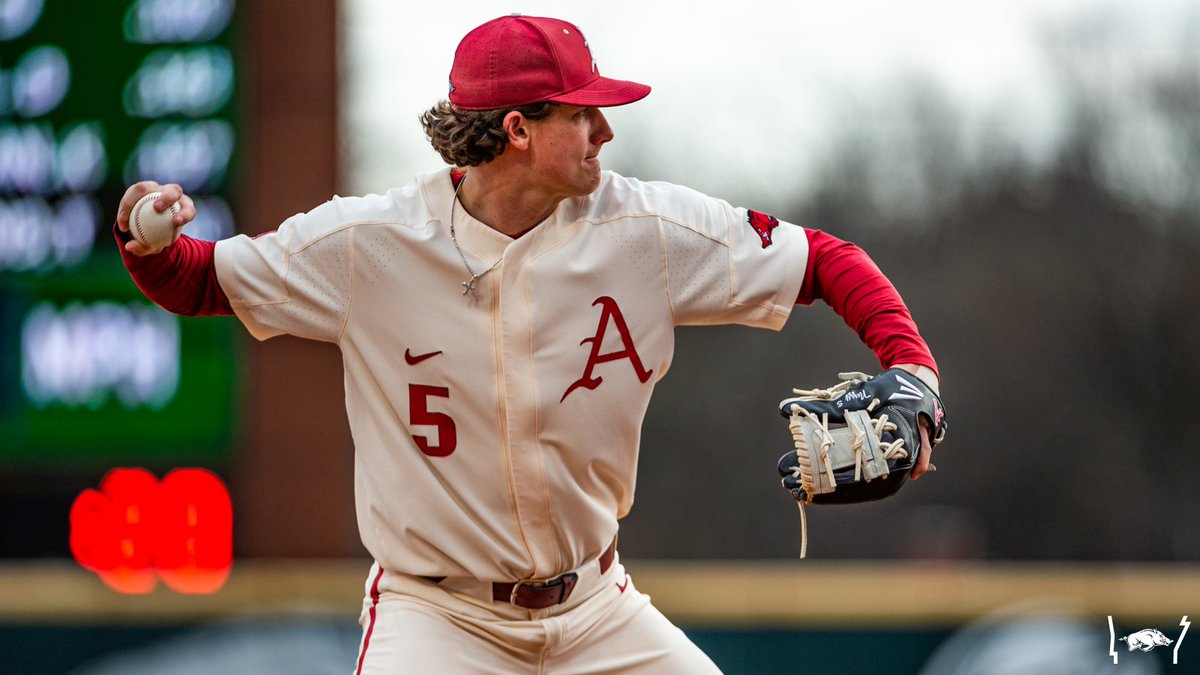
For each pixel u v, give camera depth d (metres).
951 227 65.88
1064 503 63.06
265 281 11.19
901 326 11.10
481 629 11.51
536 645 11.58
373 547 11.62
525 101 10.62
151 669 24.06
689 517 63.69
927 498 63.28
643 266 11.18
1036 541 62.81
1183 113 64.19
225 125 27.59
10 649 24.00
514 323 11.08
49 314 27.52
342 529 28.72
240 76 27.61
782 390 64.38
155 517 27.16
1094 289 64.56
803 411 10.80
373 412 11.45
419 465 11.33
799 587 23.73
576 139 10.77
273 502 28.59
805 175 64.69
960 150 65.62
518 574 11.45
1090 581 23.50
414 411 11.30
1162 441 63.19
